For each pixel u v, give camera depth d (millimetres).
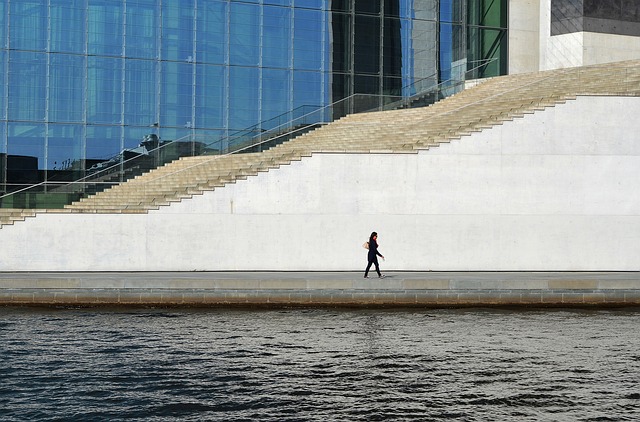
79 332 24891
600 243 36344
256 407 18156
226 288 29344
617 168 36344
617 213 36375
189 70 46875
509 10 51781
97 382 19844
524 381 20000
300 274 33562
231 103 47594
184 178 39688
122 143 45719
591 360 21859
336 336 24562
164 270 34969
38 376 20281
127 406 18172
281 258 35594
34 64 44312
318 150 38594
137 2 46000
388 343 23703
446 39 50938
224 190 35312
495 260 36094
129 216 34750
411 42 50344
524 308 29500
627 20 50062
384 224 35875
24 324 26000
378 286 29562
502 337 24516
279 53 48375
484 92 45781
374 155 35781
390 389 19391
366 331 25312
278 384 19766
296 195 35656
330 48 49156
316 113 47812
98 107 45344
